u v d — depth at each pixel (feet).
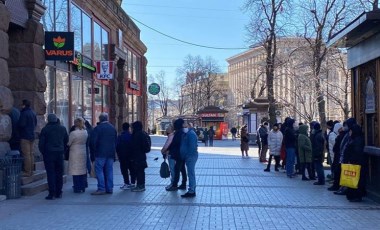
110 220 31.94
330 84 83.71
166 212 34.91
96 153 43.80
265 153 81.15
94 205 37.76
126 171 47.78
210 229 29.48
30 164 44.65
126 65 105.50
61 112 62.95
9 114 43.96
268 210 35.91
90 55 77.51
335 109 109.40
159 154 103.45
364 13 37.22
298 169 60.95
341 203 39.52
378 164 40.40
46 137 40.60
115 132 44.73
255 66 201.87
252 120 143.43
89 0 75.72
